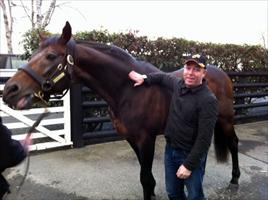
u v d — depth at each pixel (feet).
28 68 7.42
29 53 15.43
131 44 16.35
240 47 20.79
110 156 14.24
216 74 11.21
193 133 6.94
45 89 7.52
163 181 11.58
